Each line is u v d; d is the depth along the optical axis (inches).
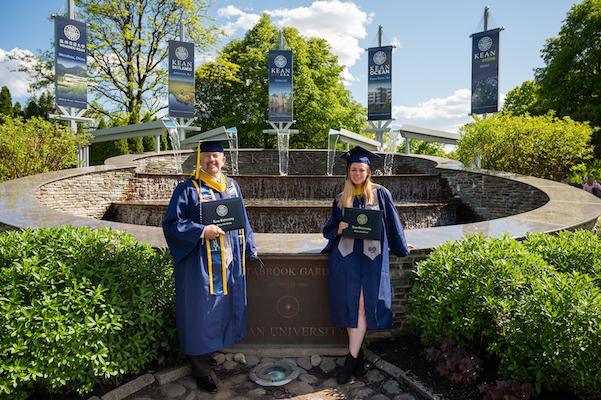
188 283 133.0
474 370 134.5
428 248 164.9
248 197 511.2
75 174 402.9
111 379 135.5
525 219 229.1
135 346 133.6
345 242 145.7
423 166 587.8
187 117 786.2
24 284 124.7
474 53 679.7
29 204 258.2
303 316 159.2
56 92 613.3
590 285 128.4
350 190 146.6
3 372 116.7
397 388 139.6
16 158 449.7
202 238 132.8
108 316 128.1
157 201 467.8
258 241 174.2
